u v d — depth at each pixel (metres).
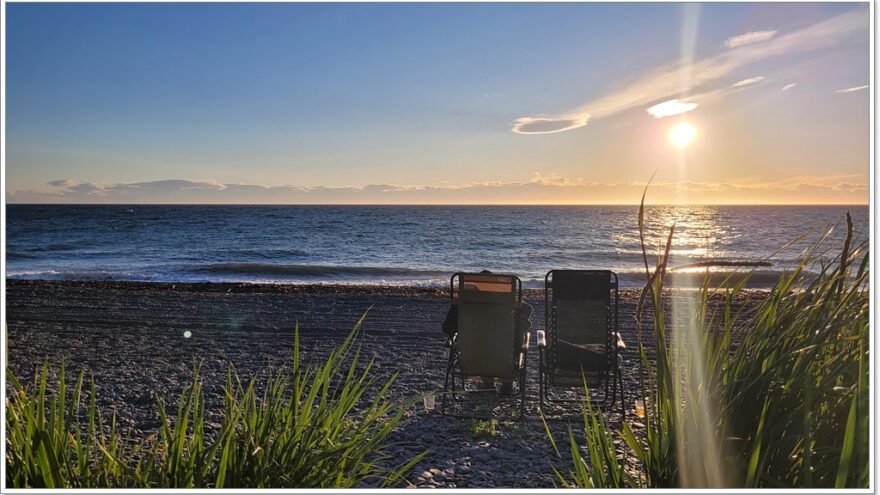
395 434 5.02
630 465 3.94
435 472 4.26
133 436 4.88
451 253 35.06
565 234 48.59
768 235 46.41
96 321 10.49
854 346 2.38
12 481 2.23
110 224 58.53
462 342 5.66
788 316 2.55
